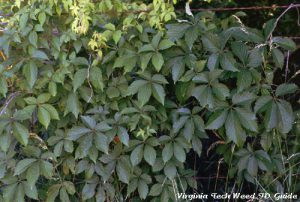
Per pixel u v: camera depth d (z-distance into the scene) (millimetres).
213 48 1930
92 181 2086
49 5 1978
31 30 1963
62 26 2068
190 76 1941
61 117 2055
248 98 1925
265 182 2199
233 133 1919
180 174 2186
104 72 2039
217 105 1927
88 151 1929
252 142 2158
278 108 1932
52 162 2072
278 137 2090
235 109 1930
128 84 2051
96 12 2062
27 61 1973
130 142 2018
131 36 1982
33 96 2057
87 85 2031
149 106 1985
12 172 2010
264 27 2000
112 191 2084
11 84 2078
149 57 1906
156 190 2105
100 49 1969
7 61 2008
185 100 2021
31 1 2023
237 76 1918
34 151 1969
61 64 1984
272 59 2094
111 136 1956
